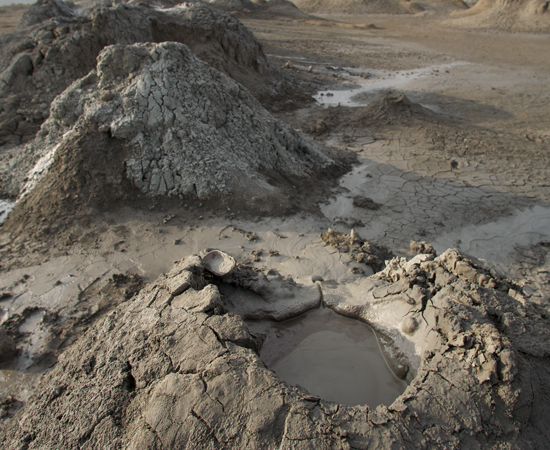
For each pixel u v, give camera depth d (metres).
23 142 13.41
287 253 7.69
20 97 14.59
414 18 46.31
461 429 3.14
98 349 4.38
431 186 10.85
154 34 17.44
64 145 9.27
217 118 10.09
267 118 10.93
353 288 5.55
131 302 4.87
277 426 3.11
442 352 3.67
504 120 16.73
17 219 8.90
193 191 9.14
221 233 8.37
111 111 9.27
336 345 4.62
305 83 20.73
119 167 9.09
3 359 5.61
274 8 43.03
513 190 10.73
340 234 8.05
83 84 10.17
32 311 6.52
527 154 13.05
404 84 21.95
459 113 17.56
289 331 4.87
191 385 3.47
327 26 39.31
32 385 5.27
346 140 14.07
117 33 15.97
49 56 15.06
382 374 4.22
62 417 3.96
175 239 8.21
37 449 3.83
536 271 7.78
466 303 4.09
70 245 8.11
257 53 19.39
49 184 9.09
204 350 3.78
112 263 7.59
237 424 3.16
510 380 3.27
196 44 17.50
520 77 23.56
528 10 37.25
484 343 3.54
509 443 3.11
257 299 5.27
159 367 3.80
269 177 10.06
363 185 10.87
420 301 4.41
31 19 20.03
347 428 3.08
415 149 13.23
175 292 4.64
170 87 9.54
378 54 28.78
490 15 39.38
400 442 3.01
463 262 4.66
